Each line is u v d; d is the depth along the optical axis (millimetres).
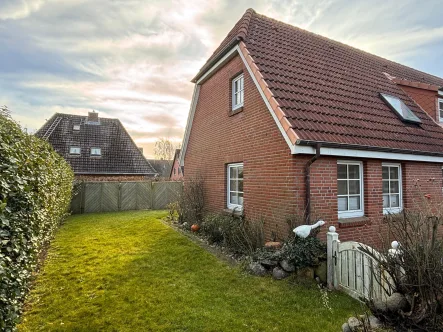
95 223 11570
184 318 3912
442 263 2832
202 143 11172
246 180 7922
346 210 6859
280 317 3924
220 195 9500
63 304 4355
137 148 23469
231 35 9766
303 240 5328
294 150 5699
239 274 5457
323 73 8633
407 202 7750
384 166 7625
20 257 3357
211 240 7977
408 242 3199
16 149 3711
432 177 8445
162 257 6633
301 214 5984
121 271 5730
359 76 9719
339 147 6105
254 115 7574
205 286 4961
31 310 4168
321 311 4066
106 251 7195
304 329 3629
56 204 7742
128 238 8664
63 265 6113
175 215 12992
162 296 4590
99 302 4406
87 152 21562
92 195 15844
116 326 3746
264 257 5566
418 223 3246
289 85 7285
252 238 6719
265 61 7770
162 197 17578
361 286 4312
